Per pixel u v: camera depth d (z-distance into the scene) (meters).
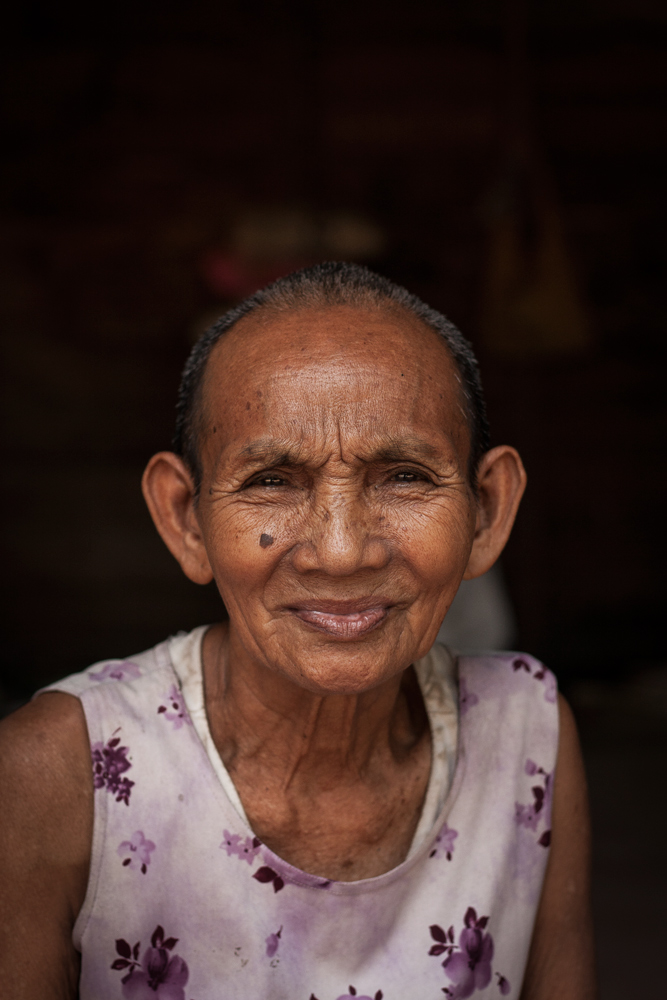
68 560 6.31
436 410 1.18
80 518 6.32
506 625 3.51
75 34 6.18
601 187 6.29
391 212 6.28
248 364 1.17
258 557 1.16
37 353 6.29
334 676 1.16
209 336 1.29
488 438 1.35
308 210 5.77
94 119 6.23
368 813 1.34
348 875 1.33
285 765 1.31
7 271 6.24
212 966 1.26
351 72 6.23
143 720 1.29
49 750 1.25
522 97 6.05
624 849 3.93
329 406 1.13
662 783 4.65
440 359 1.22
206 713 1.33
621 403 6.32
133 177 6.25
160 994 1.26
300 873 1.24
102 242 6.27
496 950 1.37
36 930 1.22
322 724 1.27
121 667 1.35
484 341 5.52
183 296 6.30
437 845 1.36
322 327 1.17
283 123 6.23
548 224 5.48
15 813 1.21
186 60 6.21
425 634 1.20
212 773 1.28
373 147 6.27
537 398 6.28
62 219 6.26
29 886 1.22
